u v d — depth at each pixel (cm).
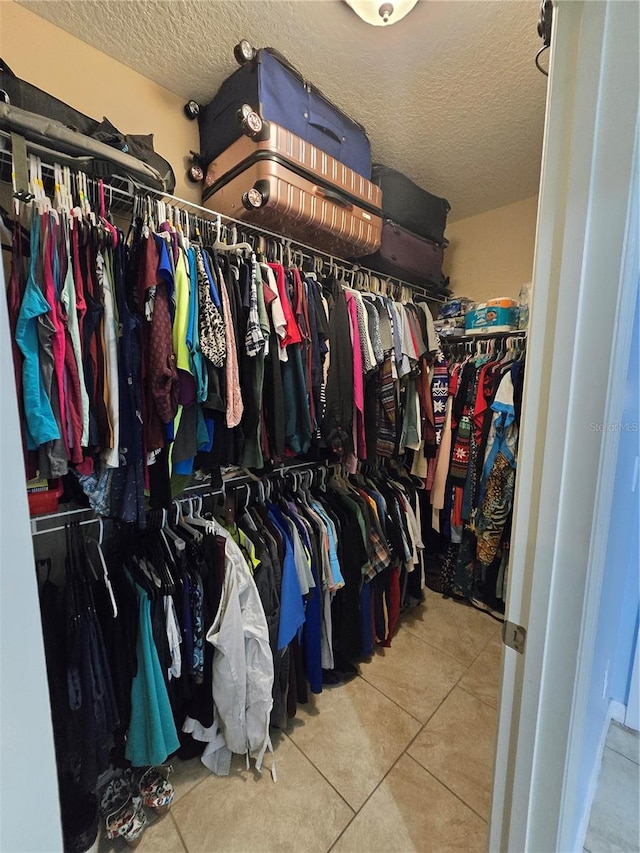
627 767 137
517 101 160
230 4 120
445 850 109
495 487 200
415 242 214
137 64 146
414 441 209
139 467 106
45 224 90
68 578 108
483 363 216
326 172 150
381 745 141
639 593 149
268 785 126
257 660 127
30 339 86
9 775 38
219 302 117
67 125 110
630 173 48
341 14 124
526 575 62
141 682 111
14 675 37
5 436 36
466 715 154
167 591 115
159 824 115
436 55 138
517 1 117
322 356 151
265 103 131
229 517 149
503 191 231
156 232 112
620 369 57
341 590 167
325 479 193
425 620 217
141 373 106
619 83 47
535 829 67
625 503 103
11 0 120
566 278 54
